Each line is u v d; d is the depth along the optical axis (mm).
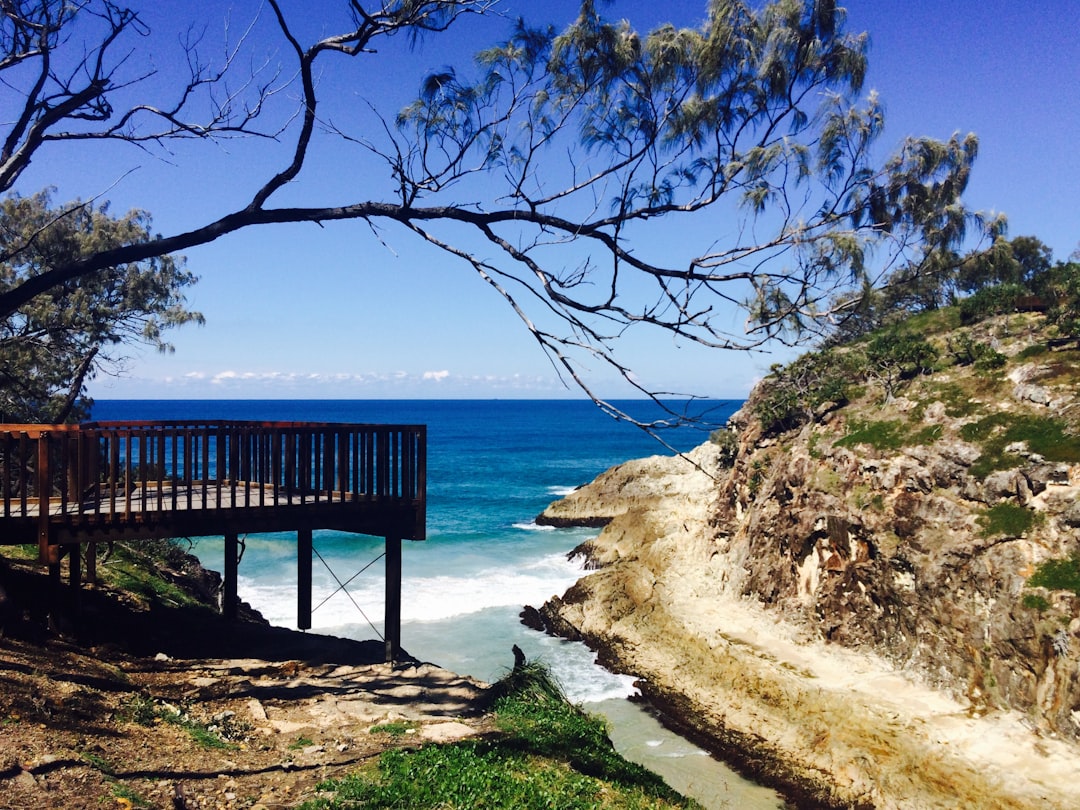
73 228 17938
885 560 20781
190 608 15969
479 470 81250
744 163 5305
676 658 22016
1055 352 23609
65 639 11148
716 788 15195
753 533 26516
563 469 82438
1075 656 15617
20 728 7086
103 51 7742
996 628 17422
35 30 7793
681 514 35750
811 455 25391
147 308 19562
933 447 21812
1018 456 19969
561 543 41469
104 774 6602
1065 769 14305
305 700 10391
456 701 11062
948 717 16516
